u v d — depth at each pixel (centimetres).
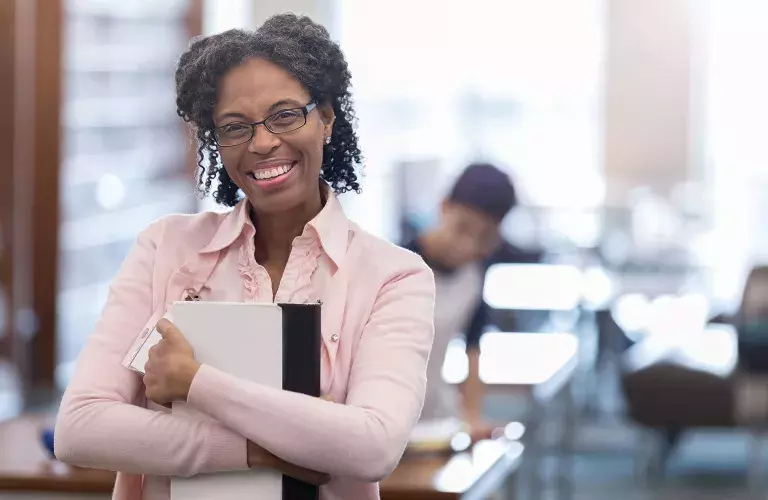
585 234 992
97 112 848
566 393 594
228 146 221
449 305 441
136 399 225
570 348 554
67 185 845
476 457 374
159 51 847
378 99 1112
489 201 445
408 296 228
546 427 623
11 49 828
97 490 339
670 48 1080
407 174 707
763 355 729
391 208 1017
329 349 221
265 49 219
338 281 226
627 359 792
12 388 811
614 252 945
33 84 838
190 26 851
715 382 734
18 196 837
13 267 830
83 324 846
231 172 224
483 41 1110
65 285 846
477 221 445
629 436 862
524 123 1113
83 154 847
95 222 845
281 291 226
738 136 1073
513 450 412
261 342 211
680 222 1004
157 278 231
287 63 218
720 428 741
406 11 1104
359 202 1013
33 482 340
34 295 842
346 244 231
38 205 841
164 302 229
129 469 214
